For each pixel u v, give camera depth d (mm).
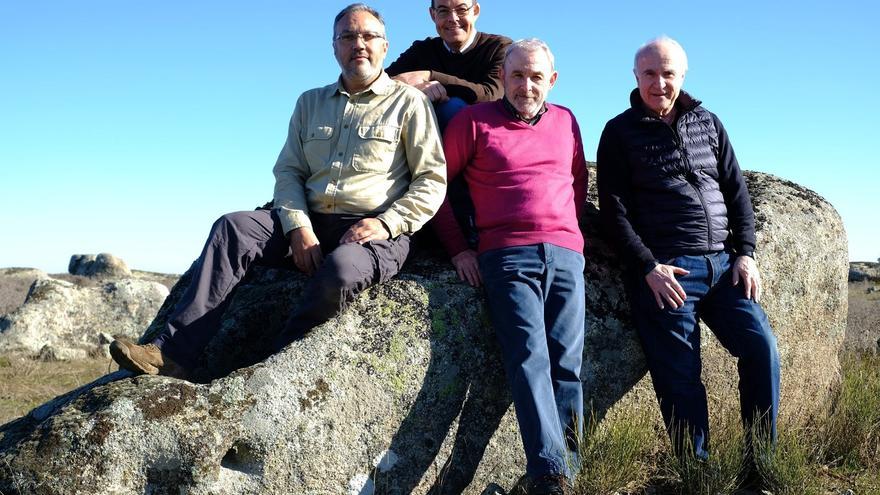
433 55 5676
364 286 4137
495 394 4316
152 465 3535
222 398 3680
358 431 3863
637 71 4539
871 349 7660
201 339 3996
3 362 11945
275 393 3738
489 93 5320
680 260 4484
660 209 4523
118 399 3609
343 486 3805
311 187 4469
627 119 4578
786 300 5262
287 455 3689
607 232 4586
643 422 4660
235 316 4812
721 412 5035
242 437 3637
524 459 4395
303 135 4555
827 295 5617
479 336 4273
